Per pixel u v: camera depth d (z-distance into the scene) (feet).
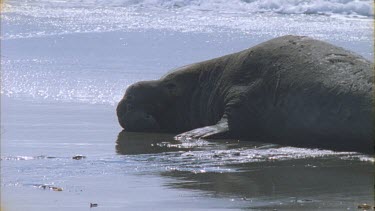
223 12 344.49
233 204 92.43
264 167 115.65
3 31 273.54
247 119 142.31
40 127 147.74
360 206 90.38
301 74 136.56
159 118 156.87
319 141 132.67
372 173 111.24
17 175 109.81
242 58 149.07
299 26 296.10
